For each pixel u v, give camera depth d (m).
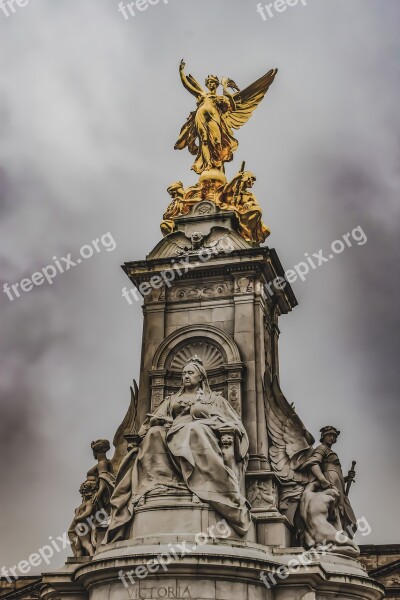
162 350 30.91
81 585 26.75
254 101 36.47
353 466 29.73
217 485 25.69
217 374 30.28
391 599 38.25
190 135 36.03
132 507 26.22
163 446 26.64
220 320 31.20
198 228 33.16
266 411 29.75
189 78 36.62
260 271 31.41
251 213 33.47
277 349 33.16
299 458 29.09
